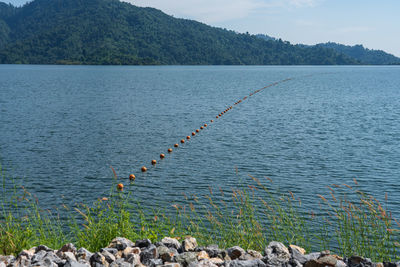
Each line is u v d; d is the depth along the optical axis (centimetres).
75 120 3638
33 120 3622
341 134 2981
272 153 2359
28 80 11175
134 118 3803
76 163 2122
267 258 634
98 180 1827
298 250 693
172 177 1873
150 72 19388
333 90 7875
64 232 1169
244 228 970
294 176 1875
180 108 4666
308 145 2583
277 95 6669
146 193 1631
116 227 833
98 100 5553
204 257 638
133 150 2445
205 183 1777
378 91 7594
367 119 3775
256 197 1553
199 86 9025
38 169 1994
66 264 582
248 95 6638
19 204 1469
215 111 4419
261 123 3556
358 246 856
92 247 795
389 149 2448
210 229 1091
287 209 1392
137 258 633
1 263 628
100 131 3080
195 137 2892
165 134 2984
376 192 1636
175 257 625
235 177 1867
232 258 670
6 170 1966
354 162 2134
